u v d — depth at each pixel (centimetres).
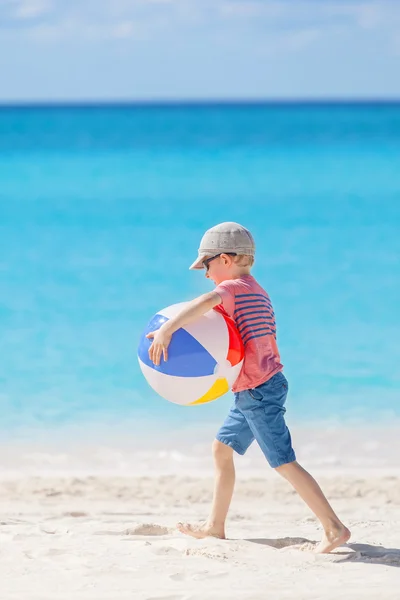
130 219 6431
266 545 1116
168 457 1934
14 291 3803
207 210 6881
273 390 1109
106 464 1883
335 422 2183
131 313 3356
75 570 966
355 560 1027
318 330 3084
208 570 970
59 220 6381
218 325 1088
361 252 4741
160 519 1378
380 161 10919
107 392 2433
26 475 1778
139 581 920
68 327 3147
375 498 1590
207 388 1083
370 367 2642
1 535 1173
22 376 2569
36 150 13925
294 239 5291
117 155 12731
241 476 1761
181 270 4291
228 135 17488
